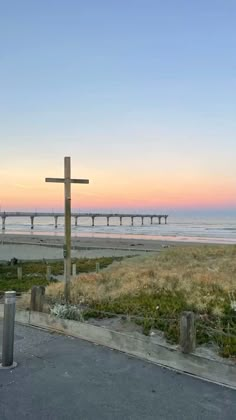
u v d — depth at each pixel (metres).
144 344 5.18
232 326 6.57
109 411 3.68
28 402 3.86
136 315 7.37
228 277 12.47
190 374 4.62
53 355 5.25
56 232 89.19
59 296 8.88
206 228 111.44
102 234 79.56
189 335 4.83
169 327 6.32
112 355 5.27
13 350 5.14
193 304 8.19
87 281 12.04
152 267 17.30
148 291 9.77
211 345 5.68
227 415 3.62
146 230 100.06
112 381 4.39
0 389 4.16
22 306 8.23
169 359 4.88
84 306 7.86
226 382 4.35
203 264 18.08
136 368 4.80
